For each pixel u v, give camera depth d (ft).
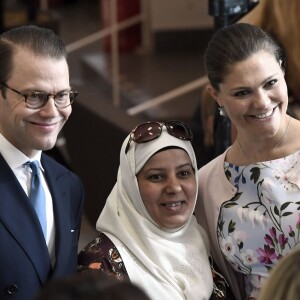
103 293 7.63
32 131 11.34
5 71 11.22
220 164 13.23
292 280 8.48
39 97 11.22
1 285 11.31
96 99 24.25
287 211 12.41
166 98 29.14
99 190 24.30
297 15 17.46
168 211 12.71
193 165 12.85
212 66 12.22
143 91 34.47
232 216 12.87
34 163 11.80
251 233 12.69
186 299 12.75
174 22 42.24
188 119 28.43
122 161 12.84
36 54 11.17
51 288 7.76
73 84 25.49
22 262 11.39
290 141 12.64
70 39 47.78
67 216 12.10
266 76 11.96
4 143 11.62
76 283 7.75
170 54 41.63
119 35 42.55
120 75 37.65
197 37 42.42
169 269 12.71
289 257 8.63
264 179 12.59
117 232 12.75
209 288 12.89
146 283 12.57
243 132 12.60
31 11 36.76
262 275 12.73
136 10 42.60
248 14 17.52
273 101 12.10
